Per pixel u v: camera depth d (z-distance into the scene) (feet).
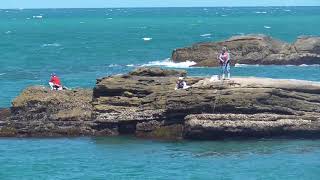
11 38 625.00
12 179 136.26
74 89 188.65
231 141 163.02
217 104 164.76
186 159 149.28
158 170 141.08
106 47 489.67
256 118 163.12
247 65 332.60
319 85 169.17
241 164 144.66
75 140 169.17
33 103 180.86
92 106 178.09
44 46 509.76
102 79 179.73
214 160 147.95
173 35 637.30
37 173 140.26
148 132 170.09
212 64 328.08
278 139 163.22
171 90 173.68
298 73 295.07
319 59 330.34
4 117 182.19
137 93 175.63
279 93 165.58
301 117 163.84
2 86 268.21
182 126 168.25
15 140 170.09
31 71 328.70
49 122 175.94
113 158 151.43
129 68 336.70
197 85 172.45
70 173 140.26
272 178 134.62
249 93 165.17
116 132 172.76
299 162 145.48
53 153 156.66
